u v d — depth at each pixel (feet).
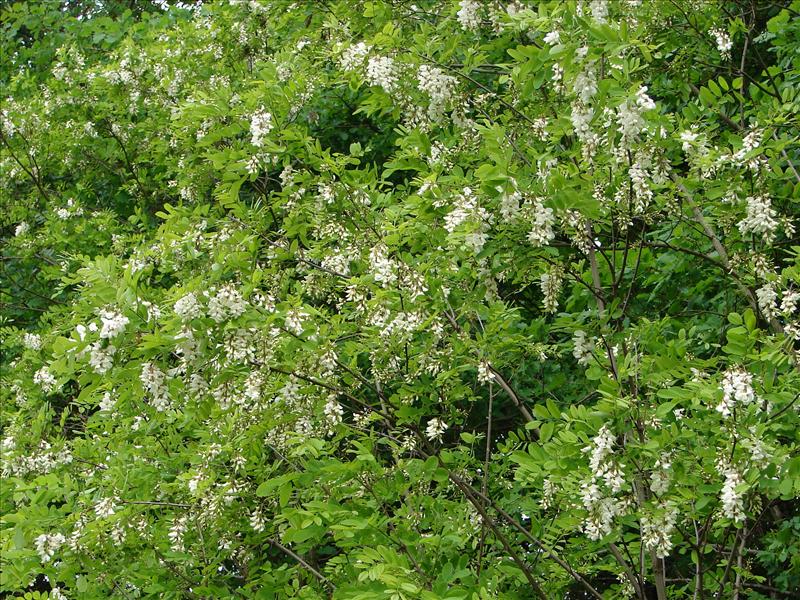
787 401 13.50
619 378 14.94
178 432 22.25
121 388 15.21
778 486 13.34
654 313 24.14
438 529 16.49
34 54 43.57
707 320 23.63
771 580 23.66
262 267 17.97
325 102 32.45
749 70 28.19
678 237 21.38
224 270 15.56
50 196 38.11
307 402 16.43
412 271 16.48
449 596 13.53
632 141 15.40
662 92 23.30
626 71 14.98
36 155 37.55
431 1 25.76
